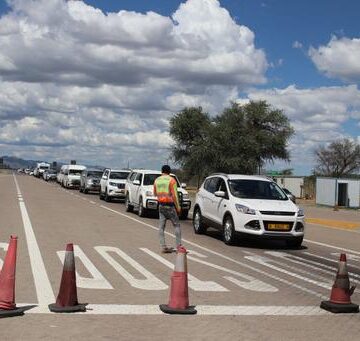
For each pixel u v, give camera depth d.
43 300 8.02
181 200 23.52
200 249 14.25
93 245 14.10
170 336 6.49
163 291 8.91
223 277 10.38
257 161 64.19
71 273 7.57
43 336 6.33
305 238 18.50
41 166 101.50
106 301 8.12
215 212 16.48
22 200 31.89
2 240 14.50
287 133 64.75
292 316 7.64
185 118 71.56
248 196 15.79
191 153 67.56
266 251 14.47
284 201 15.65
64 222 19.98
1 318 7.05
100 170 46.75
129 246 14.18
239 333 6.70
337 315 7.78
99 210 26.97
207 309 7.84
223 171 63.72
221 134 62.75
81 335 6.42
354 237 19.44
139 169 26.50
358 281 10.67
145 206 23.52
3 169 199.12
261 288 9.48
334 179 46.38
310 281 10.32
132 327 6.83
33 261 11.35
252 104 65.12
